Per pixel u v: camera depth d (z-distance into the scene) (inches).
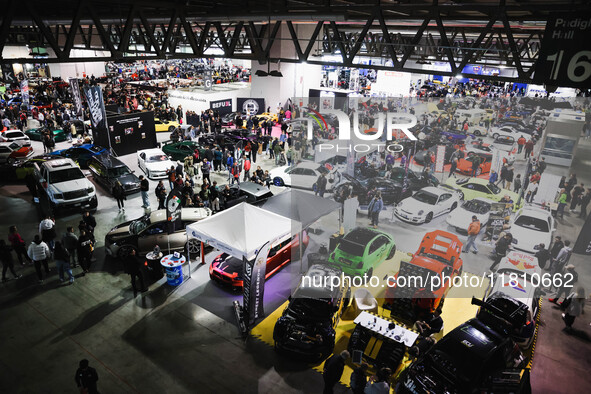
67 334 381.1
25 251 482.6
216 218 456.4
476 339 326.3
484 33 337.7
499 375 313.0
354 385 305.9
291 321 366.6
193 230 446.9
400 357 342.3
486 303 346.3
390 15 420.2
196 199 614.9
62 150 870.4
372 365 348.5
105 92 1395.2
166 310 418.3
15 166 762.2
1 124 1069.1
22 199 682.8
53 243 507.5
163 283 464.4
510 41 329.1
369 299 398.6
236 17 473.1
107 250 508.1
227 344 373.4
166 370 341.7
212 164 876.6
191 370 342.3
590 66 259.1
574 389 331.6
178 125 1138.0
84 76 1797.5
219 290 454.9
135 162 895.1
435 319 379.9
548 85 279.0
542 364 356.8
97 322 398.0
